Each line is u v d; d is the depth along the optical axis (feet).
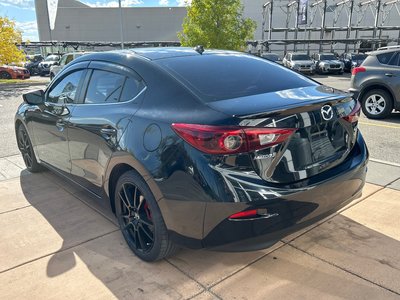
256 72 10.02
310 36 149.48
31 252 9.93
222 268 9.08
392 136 21.62
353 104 9.55
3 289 8.48
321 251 9.66
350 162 9.20
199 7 69.00
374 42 126.93
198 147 7.50
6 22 74.90
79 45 133.69
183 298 8.08
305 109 7.93
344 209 11.89
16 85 65.21
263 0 149.18
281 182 7.70
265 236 7.61
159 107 8.60
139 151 8.50
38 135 13.98
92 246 10.18
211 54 10.87
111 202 10.47
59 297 8.19
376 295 7.98
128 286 8.50
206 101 8.07
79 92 11.54
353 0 136.05
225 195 7.29
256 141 7.32
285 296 8.02
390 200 12.46
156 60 9.78
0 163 17.67
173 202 7.96
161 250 8.77
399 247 9.77
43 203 12.97
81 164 11.30
